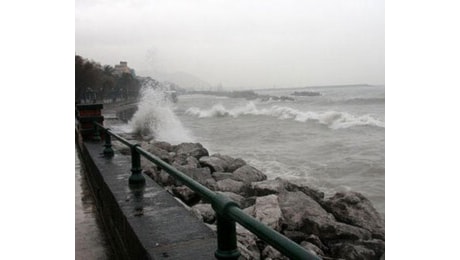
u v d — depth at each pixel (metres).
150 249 3.06
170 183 8.45
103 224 5.12
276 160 16.33
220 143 22.42
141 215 3.81
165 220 3.67
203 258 2.90
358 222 6.82
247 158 17.09
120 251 4.05
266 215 6.17
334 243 6.02
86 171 8.06
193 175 8.95
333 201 7.27
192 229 3.45
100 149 7.89
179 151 12.92
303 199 6.96
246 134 27.02
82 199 6.29
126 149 9.61
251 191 8.41
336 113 37.69
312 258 1.47
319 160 15.98
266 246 5.28
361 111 47.91
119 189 4.71
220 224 2.42
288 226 6.29
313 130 29.08
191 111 56.91
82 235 4.73
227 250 2.43
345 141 22.31
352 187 11.44
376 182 11.87
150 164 8.91
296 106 62.97
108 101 69.00
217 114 51.00
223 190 8.23
